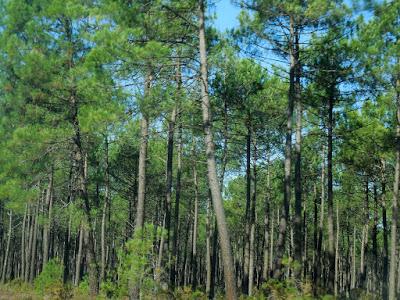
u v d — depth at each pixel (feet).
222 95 67.56
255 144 81.20
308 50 54.95
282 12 50.93
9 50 61.36
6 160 62.23
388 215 103.65
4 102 65.62
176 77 47.01
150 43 41.29
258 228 128.16
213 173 43.14
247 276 75.61
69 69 59.06
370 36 52.49
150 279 44.50
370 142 64.69
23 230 132.16
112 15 44.37
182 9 45.32
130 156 93.25
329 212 60.49
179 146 79.71
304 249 106.11
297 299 42.47
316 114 63.26
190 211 124.16
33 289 83.25
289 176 54.95
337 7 49.39
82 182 66.49
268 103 70.33
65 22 62.28
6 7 64.49
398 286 81.30
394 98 57.11
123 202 119.55
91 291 64.23
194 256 97.86
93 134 62.03
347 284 130.11
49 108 64.23
